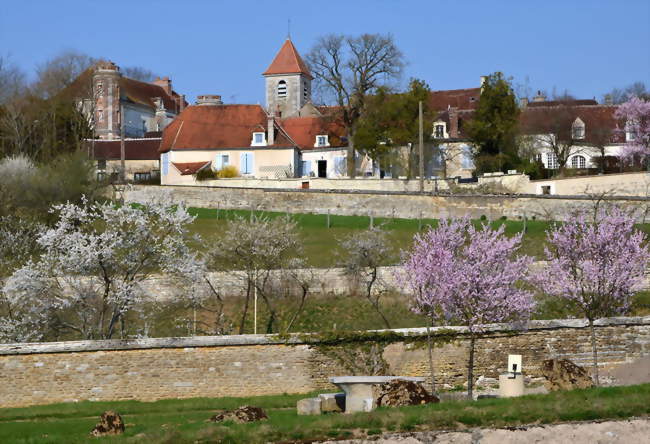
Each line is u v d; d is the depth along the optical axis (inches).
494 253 1202.0
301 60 4165.8
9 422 1016.2
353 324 1508.4
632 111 2901.1
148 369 1158.3
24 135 2955.2
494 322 1226.6
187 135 3056.1
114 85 3944.4
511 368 976.9
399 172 2945.4
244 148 3029.0
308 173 3176.7
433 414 855.1
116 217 1369.3
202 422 924.0
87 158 2274.9
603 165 2928.2
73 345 1143.6
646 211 1946.4
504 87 2923.2
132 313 1467.8
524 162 2876.5
